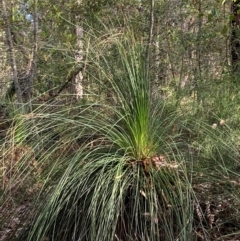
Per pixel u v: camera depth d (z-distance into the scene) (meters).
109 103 3.79
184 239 3.23
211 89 5.85
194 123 3.87
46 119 3.70
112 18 7.13
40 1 7.49
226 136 4.00
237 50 6.99
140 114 3.57
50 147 3.63
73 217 3.49
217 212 3.59
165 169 3.52
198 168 3.63
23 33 7.68
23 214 3.73
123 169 3.56
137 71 3.65
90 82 4.42
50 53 6.72
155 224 3.37
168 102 4.12
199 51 7.31
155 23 7.44
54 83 6.86
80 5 7.36
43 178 3.65
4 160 3.80
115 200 3.32
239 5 6.62
